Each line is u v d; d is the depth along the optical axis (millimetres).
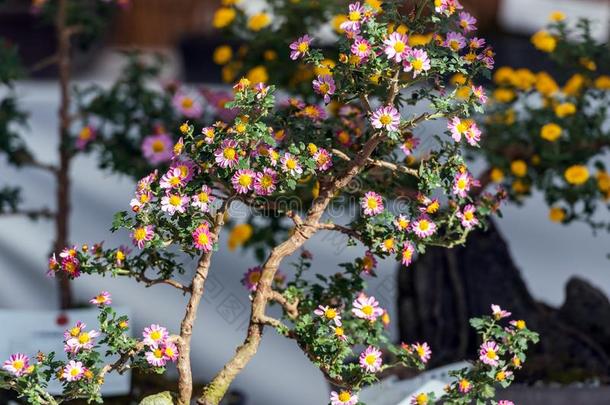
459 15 2205
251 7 3088
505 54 4273
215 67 4199
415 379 2557
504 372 2215
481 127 2719
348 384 2230
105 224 3266
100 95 2867
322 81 2182
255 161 2188
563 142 2701
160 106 2885
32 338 2621
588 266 3127
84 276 3119
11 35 4645
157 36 4664
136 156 2811
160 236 2199
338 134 2318
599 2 4738
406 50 2143
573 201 2730
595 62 2723
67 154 2895
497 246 2818
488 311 2785
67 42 2889
